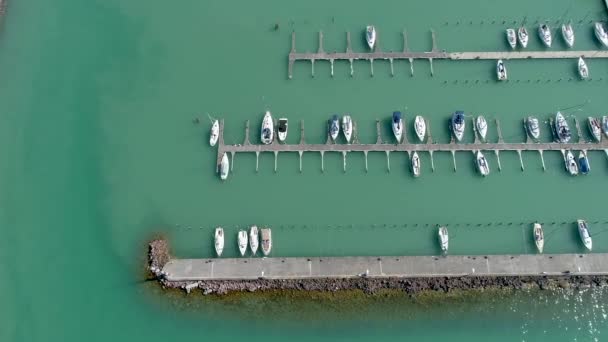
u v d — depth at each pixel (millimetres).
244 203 67125
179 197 67750
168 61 76312
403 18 77750
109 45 77812
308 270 62281
